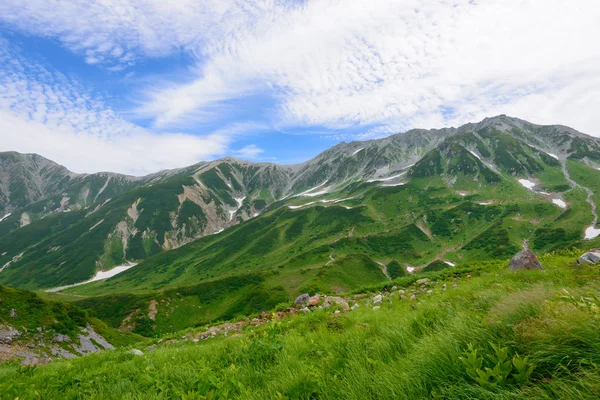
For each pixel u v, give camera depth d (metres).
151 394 5.45
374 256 177.88
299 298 15.98
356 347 5.52
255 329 12.35
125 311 114.81
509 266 14.27
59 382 8.07
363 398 3.61
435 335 4.70
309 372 4.51
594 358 2.90
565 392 2.61
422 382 3.56
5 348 38.66
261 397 4.30
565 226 175.00
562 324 3.40
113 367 9.12
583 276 8.31
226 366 6.55
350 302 14.30
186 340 16.08
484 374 2.97
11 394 7.42
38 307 49.06
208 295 125.25
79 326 52.03
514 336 3.71
